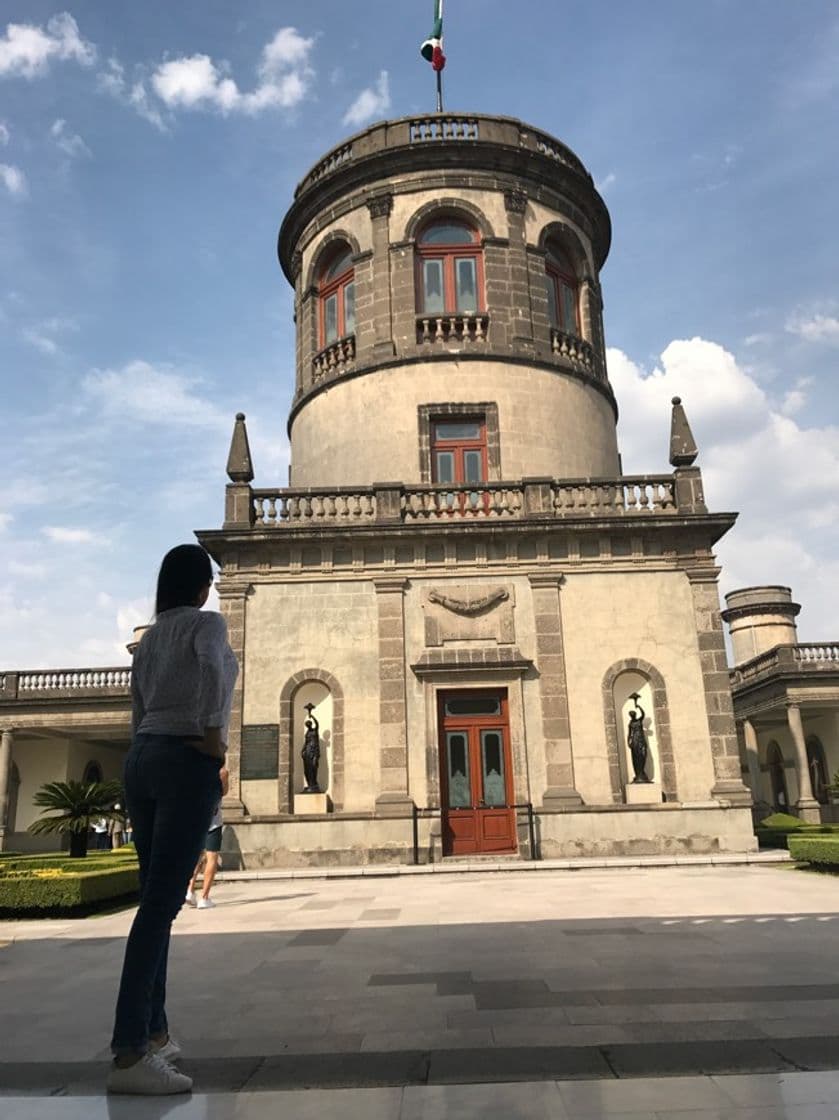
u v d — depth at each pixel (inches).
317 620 815.7
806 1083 159.2
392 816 761.0
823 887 517.7
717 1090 156.2
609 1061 175.0
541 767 783.1
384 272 987.9
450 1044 190.2
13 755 1551.4
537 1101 152.3
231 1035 203.5
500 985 252.7
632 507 860.0
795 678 1320.1
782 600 1822.1
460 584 826.8
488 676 801.6
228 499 836.6
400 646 806.5
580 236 1076.5
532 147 1047.6
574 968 276.2
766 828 952.3
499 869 703.7
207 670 176.6
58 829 756.0
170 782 172.9
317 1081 167.9
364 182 1027.9
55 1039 208.5
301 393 1059.9
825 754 1482.5
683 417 874.1
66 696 1376.7
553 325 1026.7
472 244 1010.1
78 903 511.5
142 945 165.8
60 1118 147.9
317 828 760.3
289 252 1148.5
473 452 953.5
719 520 826.8
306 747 784.3
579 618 818.8
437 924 394.0
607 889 532.4
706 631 816.9
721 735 793.6
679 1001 225.5
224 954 327.6
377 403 958.4
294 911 471.5
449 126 1029.2
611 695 802.2
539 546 833.5
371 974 277.1
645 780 786.8
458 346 967.0
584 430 998.4
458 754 799.7
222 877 698.8
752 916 391.5
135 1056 160.9
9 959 346.9
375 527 821.2
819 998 225.5
